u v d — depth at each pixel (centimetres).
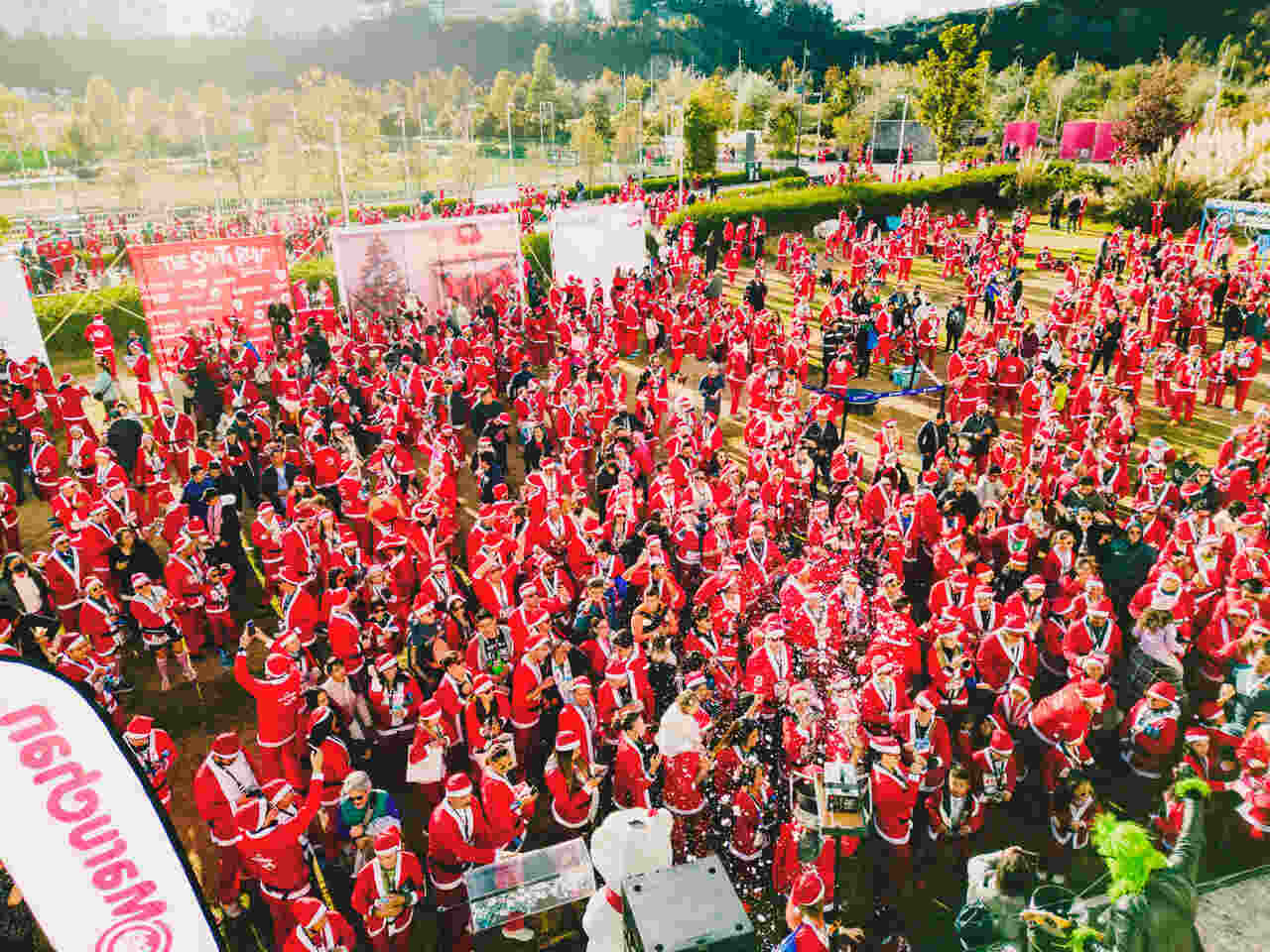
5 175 6272
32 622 1046
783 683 919
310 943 600
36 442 1590
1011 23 14000
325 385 1820
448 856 707
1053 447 1469
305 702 931
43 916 469
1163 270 2972
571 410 1734
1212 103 4616
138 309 2792
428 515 1220
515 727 907
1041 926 521
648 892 513
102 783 476
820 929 564
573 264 2714
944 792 794
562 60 15388
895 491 1329
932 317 2292
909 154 6962
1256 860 679
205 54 13362
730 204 4188
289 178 5647
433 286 2408
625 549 1213
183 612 1162
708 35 16688
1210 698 1027
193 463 1366
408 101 8725
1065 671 1052
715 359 2425
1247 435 1446
